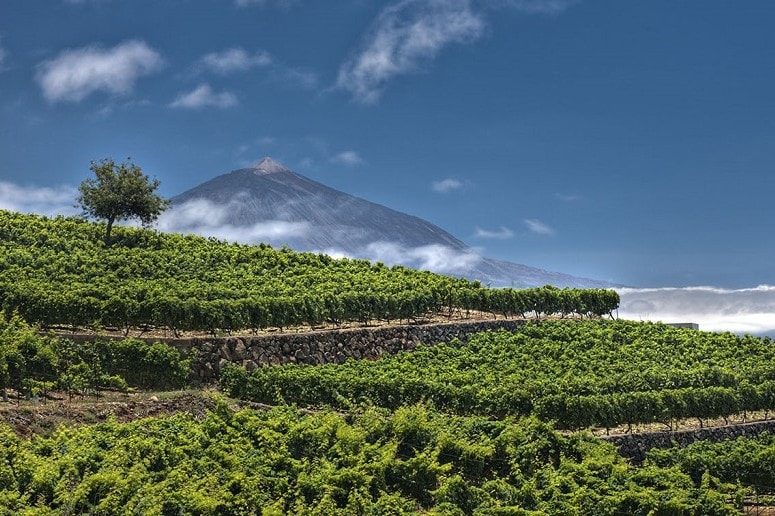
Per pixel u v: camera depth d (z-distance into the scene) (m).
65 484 32.19
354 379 49.00
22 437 36.94
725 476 46.38
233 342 51.72
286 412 43.50
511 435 43.41
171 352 47.88
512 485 41.22
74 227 70.38
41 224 68.88
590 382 53.91
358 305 60.84
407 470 39.00
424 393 49.50
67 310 49.34
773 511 45.97
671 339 68.12
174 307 50.97
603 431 52.66
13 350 42.19
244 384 48.38
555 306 72.06
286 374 48.69
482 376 54.00
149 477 34.00
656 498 40.34
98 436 36.44
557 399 50.28
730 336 70.56
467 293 67.69
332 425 40.31
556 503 39.16
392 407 48.78
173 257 65.19
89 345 46.56
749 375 60.19
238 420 40.56
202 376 49.81
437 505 37.25
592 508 39.75
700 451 48.47
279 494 35.69
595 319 73.50
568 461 42.97
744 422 57.38
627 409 51.81
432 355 59.22
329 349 56.62
